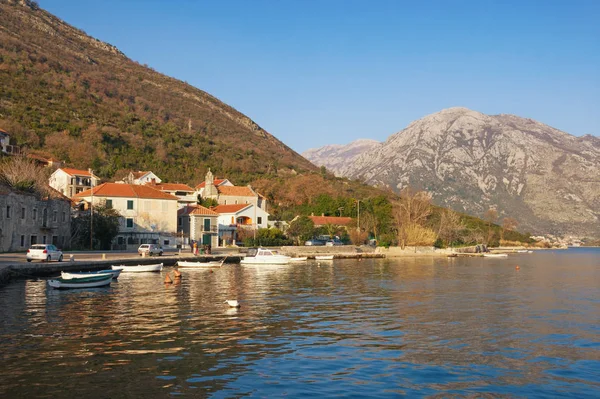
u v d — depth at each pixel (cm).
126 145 18688
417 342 2709
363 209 15462
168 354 2352
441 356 2438
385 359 2362
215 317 3288
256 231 11806
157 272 6419
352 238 12694
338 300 4194
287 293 4584
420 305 3991
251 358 2320
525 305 4084
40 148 15212
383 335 2862
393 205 16800
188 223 11144
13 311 3375
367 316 3450
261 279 5866
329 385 1981
